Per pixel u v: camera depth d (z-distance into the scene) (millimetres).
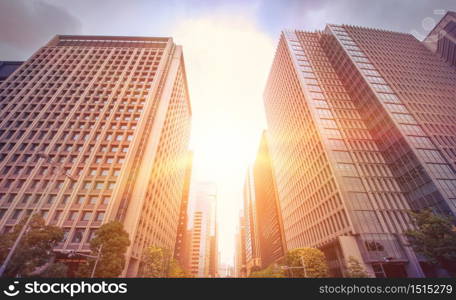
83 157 46719
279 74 93250
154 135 56000
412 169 46125
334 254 46500
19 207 39250
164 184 62438
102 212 40500
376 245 39688
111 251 27000
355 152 53562
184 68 89625
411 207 45062
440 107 55781
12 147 47344
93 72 65062
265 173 144250
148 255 39969
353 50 71250
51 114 53094
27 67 64688
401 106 55094
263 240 145875
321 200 54312
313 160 60125
